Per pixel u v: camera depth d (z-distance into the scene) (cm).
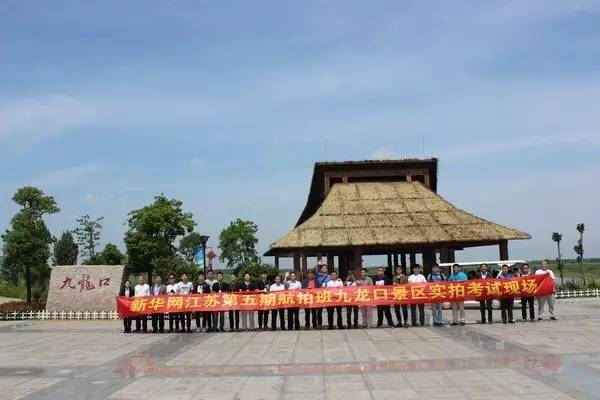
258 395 1130
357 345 1805
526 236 4091
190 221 7569
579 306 3453
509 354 1523
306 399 1081
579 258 7050
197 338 2183
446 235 4091
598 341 1728
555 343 1706
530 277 2388
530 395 1051
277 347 1823
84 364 1591
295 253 4647
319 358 1562
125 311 2466
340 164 5000
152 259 7262
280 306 2378
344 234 4153
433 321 2378
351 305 2347
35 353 1842
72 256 8100
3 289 6544
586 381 1158
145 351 1838
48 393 1208
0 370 1516
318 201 6019
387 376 1273
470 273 3450
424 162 5034
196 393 1168
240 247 8619
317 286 2442
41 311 3478
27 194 4816
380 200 4681
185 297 2444
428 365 1398
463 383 1172
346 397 1085
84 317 3322
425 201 4659
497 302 3397
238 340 2064
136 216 7400
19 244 4744
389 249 4594
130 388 1238
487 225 4228
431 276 2478
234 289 2495
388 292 2353
